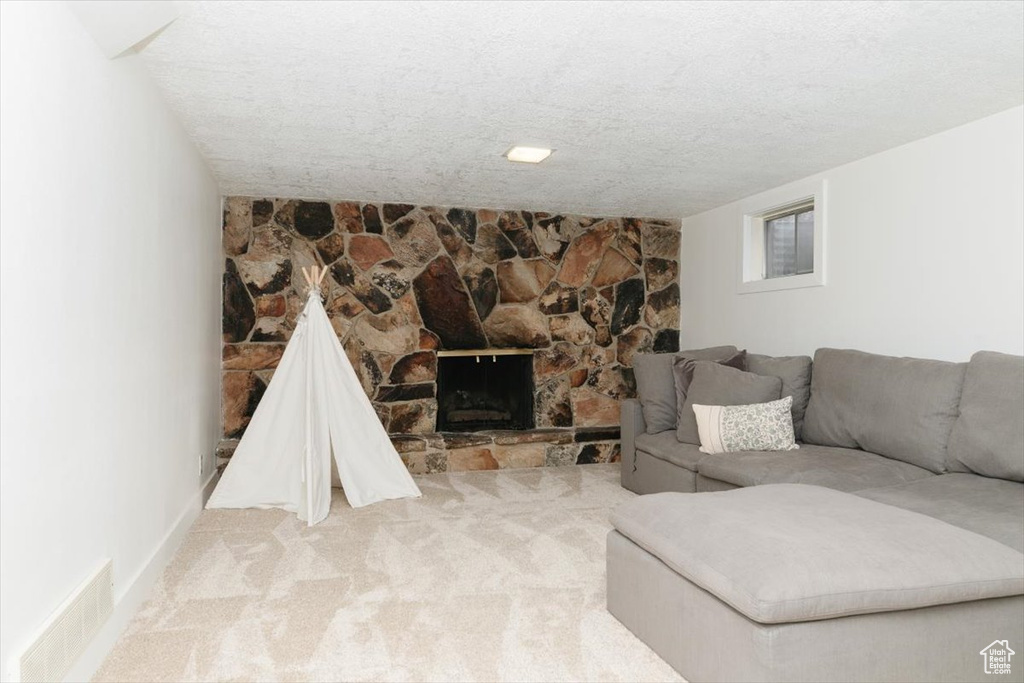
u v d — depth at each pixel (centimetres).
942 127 310
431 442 470
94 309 195
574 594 253
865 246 362
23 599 150
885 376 311
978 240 300
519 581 265
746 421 346
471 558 293
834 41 220
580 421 530
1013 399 252
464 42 220
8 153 144
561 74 247
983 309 298
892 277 345
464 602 245
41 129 160
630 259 543
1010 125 286
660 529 207
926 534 183
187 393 332
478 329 509
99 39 193
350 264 483
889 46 224
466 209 507
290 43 221
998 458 250
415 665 198
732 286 482
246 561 288
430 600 246
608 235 538
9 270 144
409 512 368
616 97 272
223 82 255
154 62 236
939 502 229
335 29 210
